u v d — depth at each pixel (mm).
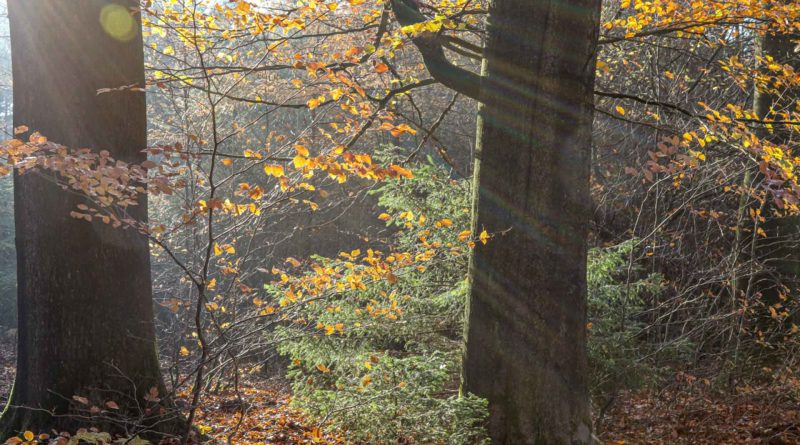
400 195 7973
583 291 6113
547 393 5961
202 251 9773
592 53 6070
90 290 5898
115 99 5988
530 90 5988
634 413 8734
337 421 6035
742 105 11047
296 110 17672
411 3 8047
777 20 8297
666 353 8148
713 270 9461
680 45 13367
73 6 5832
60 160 4426
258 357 13523
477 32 8109
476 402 5805
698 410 8320
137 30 6195
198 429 6605
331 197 17719
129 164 5793
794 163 7273
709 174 10070
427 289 8242
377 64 5773
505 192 6070
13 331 19781
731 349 8922
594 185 13430
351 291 7191
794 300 9320
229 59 9352
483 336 6152
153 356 6293
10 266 21844
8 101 23859
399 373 6125
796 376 8695
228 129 14547
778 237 9977
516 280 6016
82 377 5879
